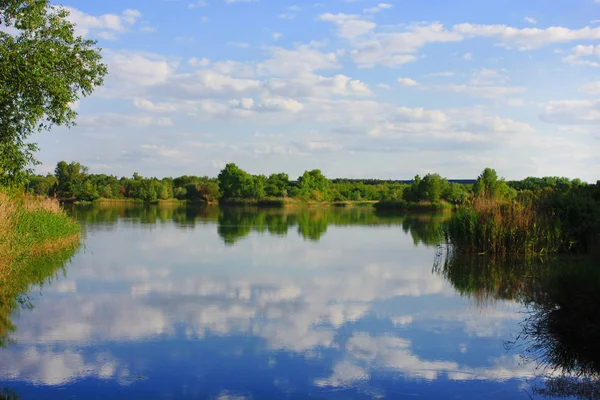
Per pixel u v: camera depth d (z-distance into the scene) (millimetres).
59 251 20781
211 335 9414
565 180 64375
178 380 7242
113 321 10312
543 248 18953
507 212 20406
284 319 10609
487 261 19000
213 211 60188
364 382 7266
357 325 10219
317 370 7707
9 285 13906
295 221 42812
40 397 6598
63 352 8383
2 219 14578
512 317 10867
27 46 14305
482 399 6688
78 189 77250
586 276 9016
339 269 17297
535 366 7938
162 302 12062
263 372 7598
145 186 86125
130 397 6633
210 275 15875
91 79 16156
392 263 18734
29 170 16156
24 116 14805
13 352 8359
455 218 21875
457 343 9070
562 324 8984
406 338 9367
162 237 27641
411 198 71500
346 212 62000
